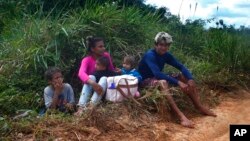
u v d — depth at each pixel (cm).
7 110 318
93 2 539
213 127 322
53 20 436
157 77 340
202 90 402
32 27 422
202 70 450
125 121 304
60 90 319
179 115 325
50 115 297
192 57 493
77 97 361
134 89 326
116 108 314
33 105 335
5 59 385
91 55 346
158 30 488
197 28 581
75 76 386
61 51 391
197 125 322
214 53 498
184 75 358
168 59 360
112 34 423
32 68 374
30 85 358
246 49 518
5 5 562
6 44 419
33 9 557
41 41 398
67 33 392
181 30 568
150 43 439
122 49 419
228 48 499
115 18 436
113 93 321
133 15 455
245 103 398
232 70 482
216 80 438
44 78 367
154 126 308
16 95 335
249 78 476
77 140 269
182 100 358
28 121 286
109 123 296
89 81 318
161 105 329
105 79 324
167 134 298
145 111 322
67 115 306
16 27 464
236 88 443
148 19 502
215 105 384
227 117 347
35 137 267
